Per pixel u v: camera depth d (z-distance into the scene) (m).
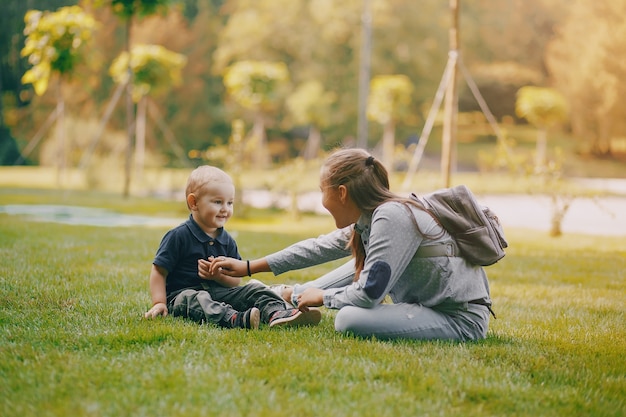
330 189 3.08
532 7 35.22
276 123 33.06
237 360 2.61
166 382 2.32
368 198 3.05
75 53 13.86
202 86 31.75
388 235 2.94
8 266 4.73
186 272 3.41
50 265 4.89
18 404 2.13
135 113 28.06
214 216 3.39
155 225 8.88
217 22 33.59
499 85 35.31
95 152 21.25
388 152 22.61
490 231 3.06
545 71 35.22
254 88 21.72
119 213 10.70
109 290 4.03
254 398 2.21
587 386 2.52
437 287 3.04
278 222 10.43
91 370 2.46
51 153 23.72
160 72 16.45
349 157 3.09
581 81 29.08
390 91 22.09
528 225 10.58
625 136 29.88
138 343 2.82
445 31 32.38
